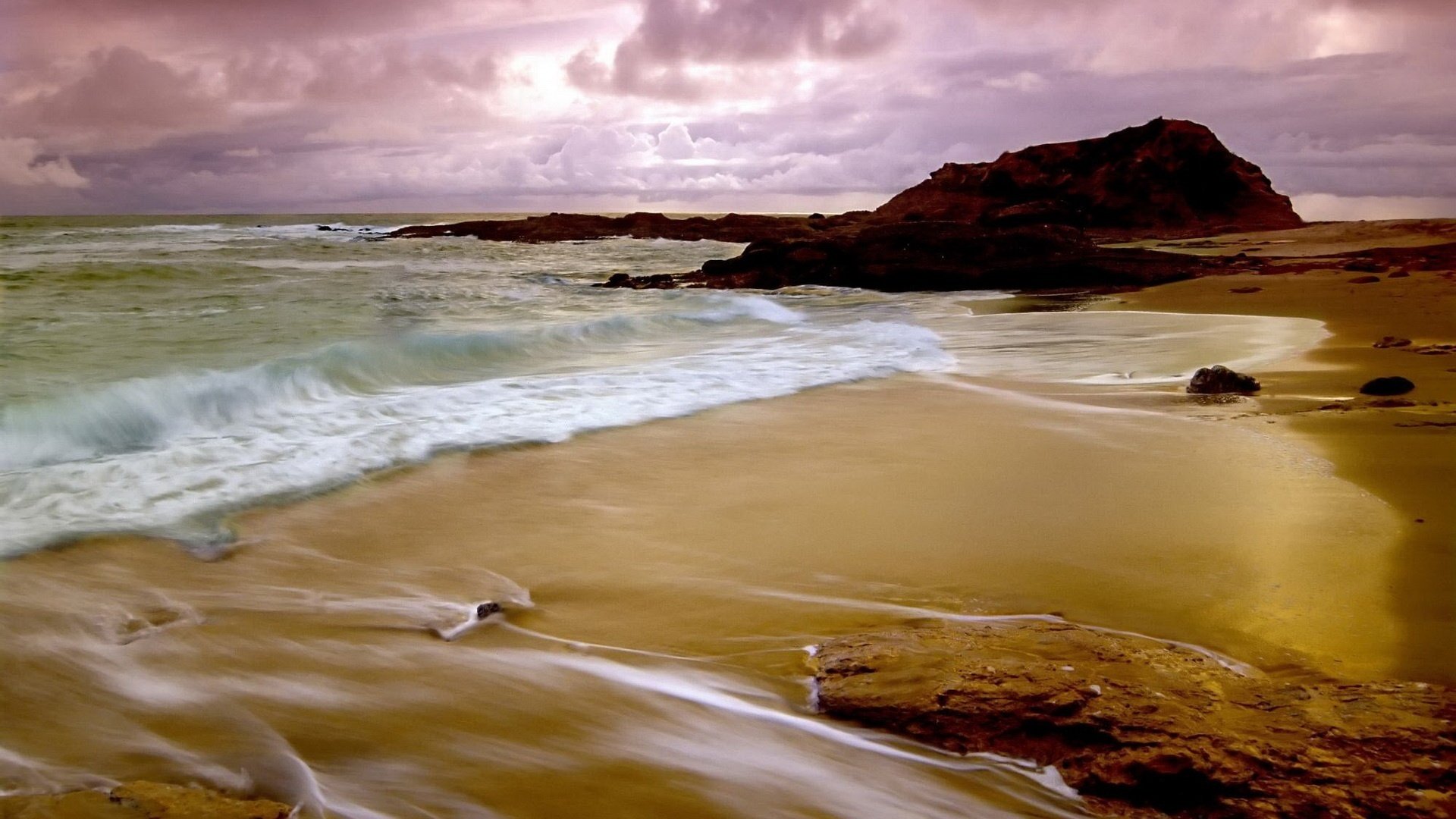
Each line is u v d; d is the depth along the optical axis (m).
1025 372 12.00
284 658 4.00
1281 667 4.02
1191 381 10.38
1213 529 5.77
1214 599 4.73
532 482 7.01
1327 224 53.91
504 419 8.79
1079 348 13.98
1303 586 4.83
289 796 2.94
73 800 2.76
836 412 9.48
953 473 7.20
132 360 11.63
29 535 5.35
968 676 3.79
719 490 6.84
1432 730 3.33
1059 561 5.33
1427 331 14.28
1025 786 3.32
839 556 5.50
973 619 4.58
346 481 6.82
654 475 7.20
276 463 7.07
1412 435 7.85
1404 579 4.87
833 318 19.14
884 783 3.30
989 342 14.91
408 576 5.14
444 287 26.30
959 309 21.03
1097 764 3.34
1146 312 18.53
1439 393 9.51
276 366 10.02
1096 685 3.72
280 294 22.08
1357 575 4.95
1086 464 7.36
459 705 3.64
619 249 55.38
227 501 6.22
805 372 11.69
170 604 4.56
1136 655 4.03
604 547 5.68
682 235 70.06
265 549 5.48
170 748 3.20
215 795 2.89
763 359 12.91
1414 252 28.11
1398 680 3.84
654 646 4.34
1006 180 58.16
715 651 4.29
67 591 4.62
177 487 6.41
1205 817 3.13
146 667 3.82
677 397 10.02
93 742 3.21
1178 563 5.24
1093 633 4.28
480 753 3.30
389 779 3.09
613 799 3.06
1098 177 57.22
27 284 21.75
